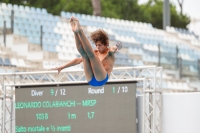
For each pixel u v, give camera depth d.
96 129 44.03
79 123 44.50
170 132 43.81
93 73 22.05
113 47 22.98
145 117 43.31
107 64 22.89
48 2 112.38
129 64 70.19
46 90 45.44
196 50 83.62
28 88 45.97
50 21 73.75
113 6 124.50
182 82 69.12
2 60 58.97
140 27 84.62
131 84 43.28
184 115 43.34
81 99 44.47
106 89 43.84
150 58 73.88
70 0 115.44
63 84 44.88
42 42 67.81
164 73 70.31
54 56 66.31
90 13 115.75
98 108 43.97
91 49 21.19
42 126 45.53
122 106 43.38
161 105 44.03
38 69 61.22
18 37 67.00
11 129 47.03
